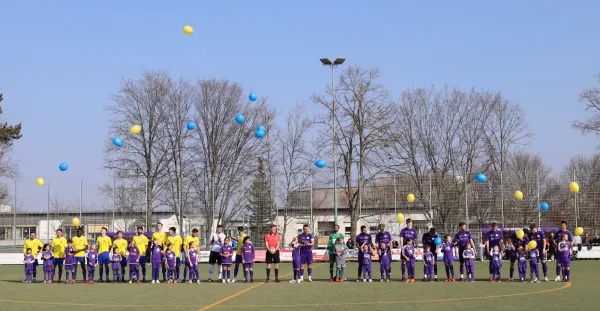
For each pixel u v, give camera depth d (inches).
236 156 2349.9
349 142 2196.1
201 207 1937.7
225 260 1091.9
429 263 1076.5
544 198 1670.8
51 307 739.4
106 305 752.3
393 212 1760.6
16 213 1840.6
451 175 1732.3
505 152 2402.8
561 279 1067.3
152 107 2213.3
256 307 709.9
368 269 1085.8
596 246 1692.9
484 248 1659.7
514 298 776.9
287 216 1854.1
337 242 1091.3
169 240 1112.8
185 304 749.3
